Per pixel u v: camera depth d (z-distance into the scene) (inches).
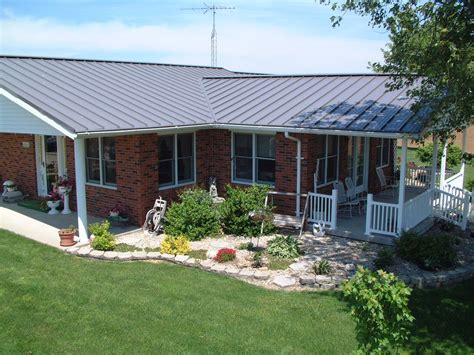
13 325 303.7
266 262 420.2
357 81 633.0
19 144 661.9
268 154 568.4
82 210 467.2
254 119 556.4
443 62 360.2
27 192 666.8
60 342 284.7
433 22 373.7
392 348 226.1
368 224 490.6
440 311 337.1
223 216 517.0
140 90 636.1
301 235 510.6
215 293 357.7
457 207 560.1
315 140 543.2
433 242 415.5
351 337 293.9
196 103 636.1
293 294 360.2
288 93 636.7
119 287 366.0
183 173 588.1
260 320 314.7
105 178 564.7
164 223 519.2
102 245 448.1
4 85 498.6
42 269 403.2
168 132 546.6
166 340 287.1
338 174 609.3
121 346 280.5
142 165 521.0
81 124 453.1
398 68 422.9
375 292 217.8
